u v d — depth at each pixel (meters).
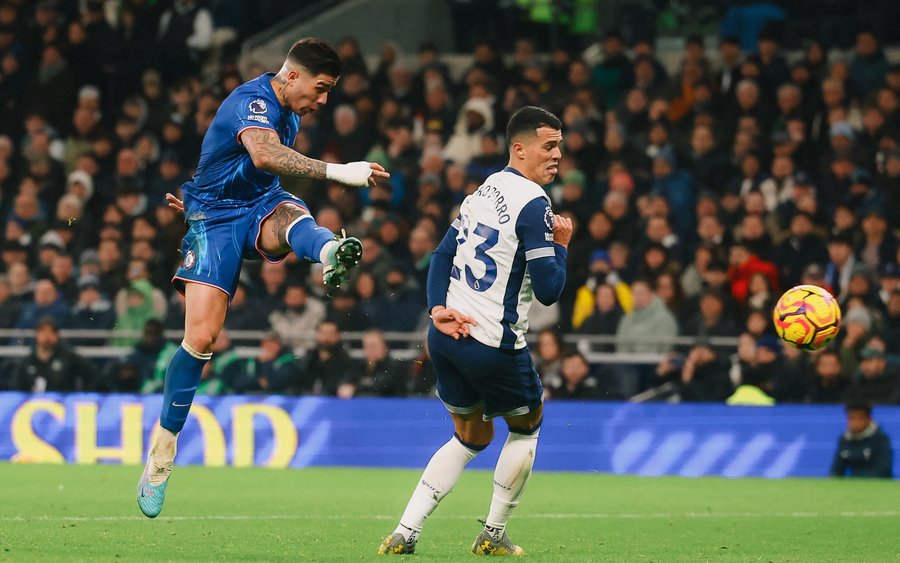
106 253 51.94
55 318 49.25
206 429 43.41
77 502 30.19
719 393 44.50
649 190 54.88
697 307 47.97
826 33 65.81
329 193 55.97
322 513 29.20
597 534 25.80
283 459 43.19
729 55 59.56
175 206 22.48
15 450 43.34
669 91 58.78
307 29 68.62
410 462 43.12
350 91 60.84
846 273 49.69
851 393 43.34
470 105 59.38
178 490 34.53
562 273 20.11
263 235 20.77
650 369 46.53
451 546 22.62
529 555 21.41
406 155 57.66
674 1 68.81
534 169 20.64
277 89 20.75
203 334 20.55
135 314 49.22
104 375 46.31
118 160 58.69
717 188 55.78
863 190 54.94
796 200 52.69
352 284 49.09
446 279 20.75
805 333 24.94
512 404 20.48
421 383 45.53
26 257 55.28
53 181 59.81
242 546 22.08
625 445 43.00
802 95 58.31
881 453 41.72
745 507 32.34
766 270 48.47
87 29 64.50
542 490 36.56
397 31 69.31
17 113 62.25
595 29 68.19
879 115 57.12
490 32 69.12
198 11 65.25
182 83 61.81
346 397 44.25
